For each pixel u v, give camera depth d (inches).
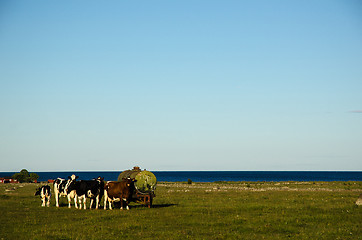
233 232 774.5
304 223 872.3
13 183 3759.8
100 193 1181.7
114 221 912.3
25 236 741.3
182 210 1109.7
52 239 709.9
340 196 1651.1
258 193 1930.4
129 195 1132.5
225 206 1219.2
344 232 763.4
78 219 951.6
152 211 1083.3
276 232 780.0
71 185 1174.3
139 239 709.3
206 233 762.8
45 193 1246.3
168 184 3499.0
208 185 3179.1
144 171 1187.9
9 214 1039.6
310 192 1995.6
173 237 719.7
